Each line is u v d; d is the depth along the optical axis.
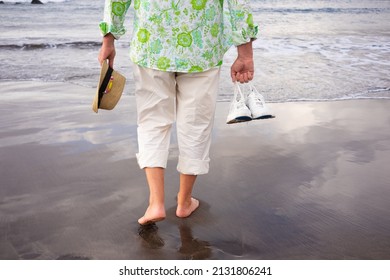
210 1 2.00
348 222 2.26
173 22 1.98
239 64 2.12
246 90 5.01
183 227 2.23
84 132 3.57
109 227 2.21
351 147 3.32
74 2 21.05
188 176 2.23
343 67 6.31
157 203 2.13
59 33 10.52
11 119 3.89
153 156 2.13
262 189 2.64
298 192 2.60
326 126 3.81
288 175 2.83
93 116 4.01
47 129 3.63
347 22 13.16
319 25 12.27
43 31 10.91
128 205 2.43
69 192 2.57
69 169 2.87
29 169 2.87
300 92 4.95
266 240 2.11
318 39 9.21
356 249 2.03
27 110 4.18
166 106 2.16
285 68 6.19
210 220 2.30
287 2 21.44
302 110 4.28
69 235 2.13
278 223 2.26
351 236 2.13
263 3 20.77
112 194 2.55
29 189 2.60
